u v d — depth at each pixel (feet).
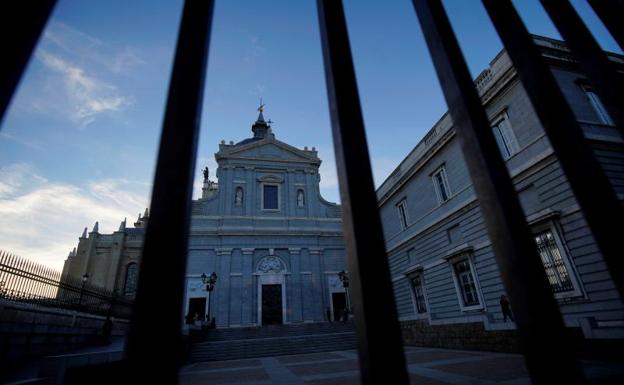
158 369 4.05
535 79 7.68
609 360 26.08
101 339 45.47
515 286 5.62
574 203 32.76
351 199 5.76
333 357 48.98
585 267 31.40
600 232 6.38
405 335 60.03
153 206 4.96
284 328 76.13
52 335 35.37
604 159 33.91
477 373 25.68
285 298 96.78
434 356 39.55
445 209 53.01
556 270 34.17
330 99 7.16
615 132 36.45
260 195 110.11
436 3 8.11
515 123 39.99
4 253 29.73
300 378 29.94
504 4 8.72
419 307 59.31
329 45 7.47
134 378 3.98
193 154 5.53
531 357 5.24
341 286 103.14
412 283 61.57
